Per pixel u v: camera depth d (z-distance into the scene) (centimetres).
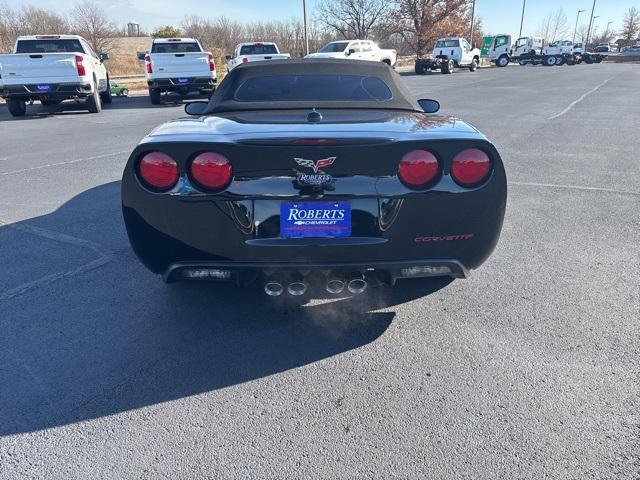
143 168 230
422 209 231
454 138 228
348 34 4666
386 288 320
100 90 1481
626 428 200
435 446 193
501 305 297
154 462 188
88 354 254
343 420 208
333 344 262
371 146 224
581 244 388
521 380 230
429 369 240
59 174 630
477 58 3475
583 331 268
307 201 229
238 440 198
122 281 332
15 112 1260
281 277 245
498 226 243
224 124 261
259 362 247
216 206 229
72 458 190
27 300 306
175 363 247
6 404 218
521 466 183
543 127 973
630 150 753
